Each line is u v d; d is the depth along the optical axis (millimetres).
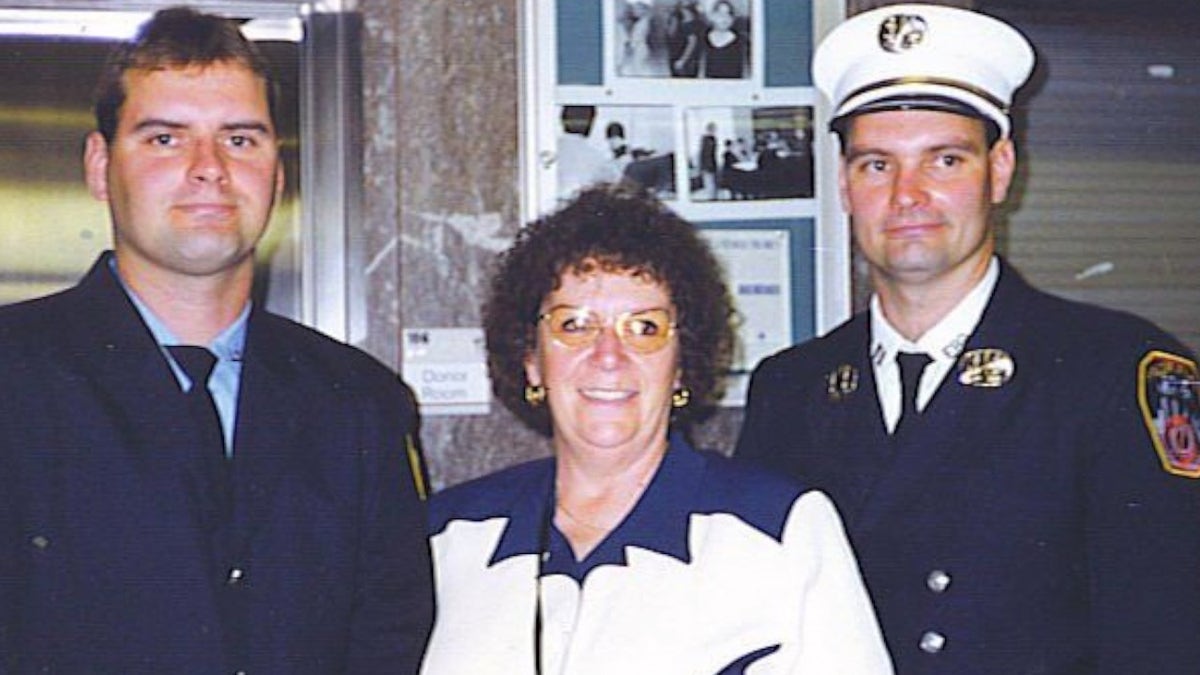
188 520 2107
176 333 2191
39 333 2152
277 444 2197
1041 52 3318
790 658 2076
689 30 2998
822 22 3031
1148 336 2332
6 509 2053
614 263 2158
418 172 2914
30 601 2055
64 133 2844
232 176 2139
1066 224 3326
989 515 2291
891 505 2350
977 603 2268
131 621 2074
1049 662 2246
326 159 2895
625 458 2191
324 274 2891
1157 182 3357
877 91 2354
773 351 3018
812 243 3037
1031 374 2336
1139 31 3344
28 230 2840
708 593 2098
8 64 2826
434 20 2918
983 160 2348
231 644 2109
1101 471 2248
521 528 2227
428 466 2902
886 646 2264
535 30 2941
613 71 2975
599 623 2102
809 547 2123
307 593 2166
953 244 2320
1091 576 2254
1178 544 2203
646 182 2986
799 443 2498
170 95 2127
